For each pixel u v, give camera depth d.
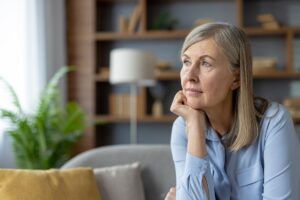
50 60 3.90
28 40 3.62
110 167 1.79
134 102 4.01
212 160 1.28
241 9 3.91
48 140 3.30
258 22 4.11
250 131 1.19
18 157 3.27
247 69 1.18
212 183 1.20
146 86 4.19
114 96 4.10
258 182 1.22
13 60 3.46
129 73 3.40
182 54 1.20
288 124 1.20
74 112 3.57
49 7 3.91
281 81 4.10
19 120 3.14
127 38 4.10
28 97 3.58
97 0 4.19
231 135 1.25
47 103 3.29
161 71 4.05
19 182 1.59
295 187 1.16
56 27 4.00
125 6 4.33
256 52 4.13
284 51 4.10
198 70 1.16
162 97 4.19
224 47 1.14
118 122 4.32
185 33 3.96
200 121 1.23
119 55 3.44
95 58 4.11
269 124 1.20
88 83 4.15
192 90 1.17
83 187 1.65
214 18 4.19
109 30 4.34
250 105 1.19
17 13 3.52
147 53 3.46
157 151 1.82
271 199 1.15
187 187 1.19
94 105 4.11
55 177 1.65
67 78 4.17
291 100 3.84
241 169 1.24
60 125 3.43
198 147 1.21
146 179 1.78
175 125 1.37
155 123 4.30
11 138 3.27
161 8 4.26
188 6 4.23
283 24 4.09
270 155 1.17
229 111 1.25
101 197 1.70
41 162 3.25
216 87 1.15
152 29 4.24
